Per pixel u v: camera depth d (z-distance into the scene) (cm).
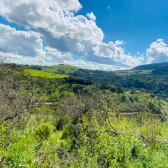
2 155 243
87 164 262
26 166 227
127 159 283
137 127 493
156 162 278
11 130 396
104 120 448
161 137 381
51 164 247
